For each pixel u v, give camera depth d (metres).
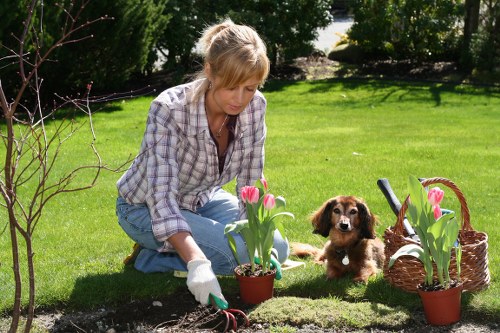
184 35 16.19
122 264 4.53
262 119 4.01
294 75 17.75
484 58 16.56
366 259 4.32
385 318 3.56
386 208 5.89
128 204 4.22
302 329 3.50
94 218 5.80
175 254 4.26
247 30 3.39
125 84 16.34
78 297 3.91
